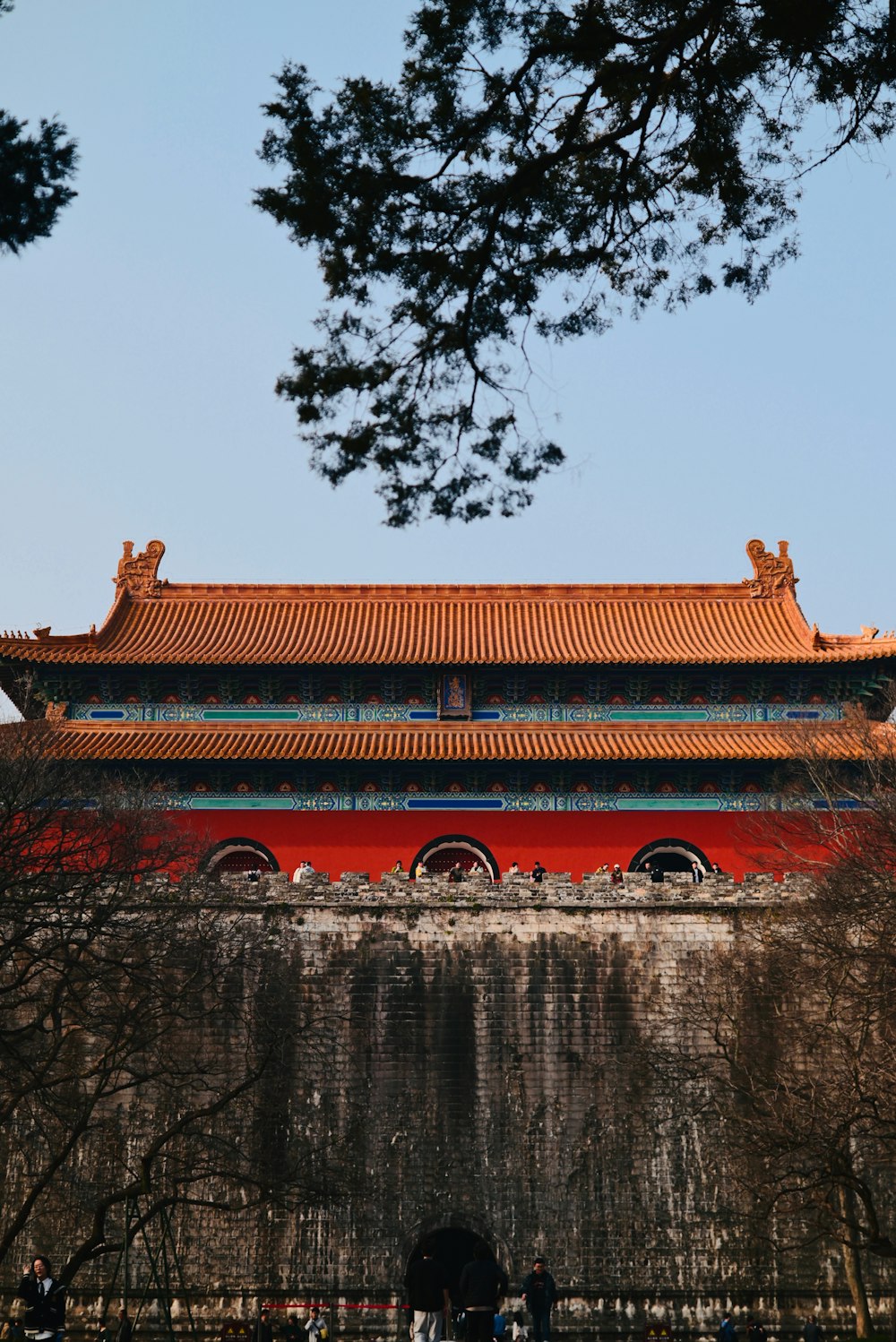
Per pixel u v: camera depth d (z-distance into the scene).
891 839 46.41
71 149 20.77
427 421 21.02
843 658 58.72
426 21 20.34
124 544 67.88
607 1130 47.16
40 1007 41.44
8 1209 45.50
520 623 64.75
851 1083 39.09
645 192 20.89
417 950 49.84
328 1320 44.78
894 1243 44.84
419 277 20.91
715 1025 47.69
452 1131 47.31
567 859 56.88
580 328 21.50
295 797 57.69
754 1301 44.94
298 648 61.81
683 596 66.56
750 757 56.03
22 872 39.81
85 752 55.81
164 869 51.62
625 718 60.31
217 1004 48.28
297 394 20.91
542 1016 48.94
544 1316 38.78
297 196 20.64
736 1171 45.84
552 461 21.09
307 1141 46.97
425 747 57.16
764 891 50.38
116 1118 46.78
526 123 20.38
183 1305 44.69
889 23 18.67
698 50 19.58
